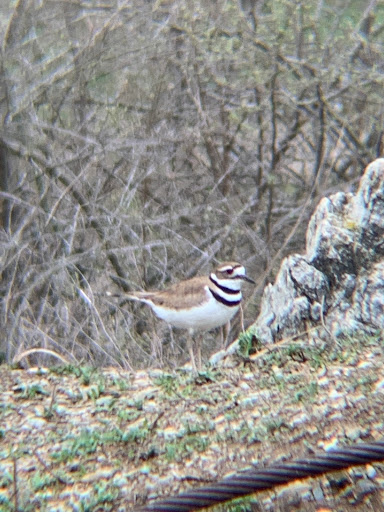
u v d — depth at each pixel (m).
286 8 15.88
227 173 15.66
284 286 9.41
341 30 16.14
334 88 16.39
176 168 15.91
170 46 15.99
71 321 13.96
